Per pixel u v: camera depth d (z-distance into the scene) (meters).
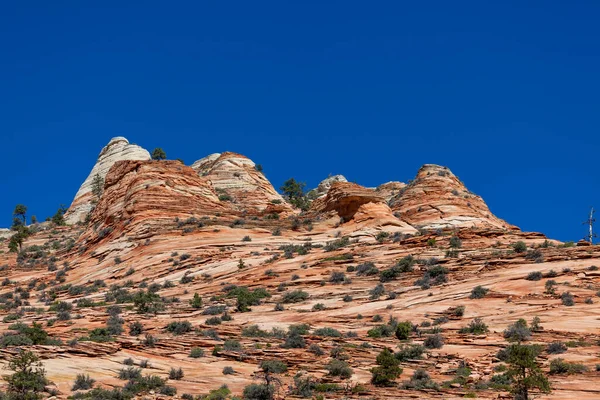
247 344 37.31
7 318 50.91
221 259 67.31
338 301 49.28
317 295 51.69
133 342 36.78
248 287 57.44
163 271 67.25
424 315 42.84
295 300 50.88
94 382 29.56
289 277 58.41
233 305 51.09
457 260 55.12
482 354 33.19
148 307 50.78
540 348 32.69
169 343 36.81
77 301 59.94
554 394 25.97
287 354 34.06
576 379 27.84
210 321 44.53
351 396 27.52
